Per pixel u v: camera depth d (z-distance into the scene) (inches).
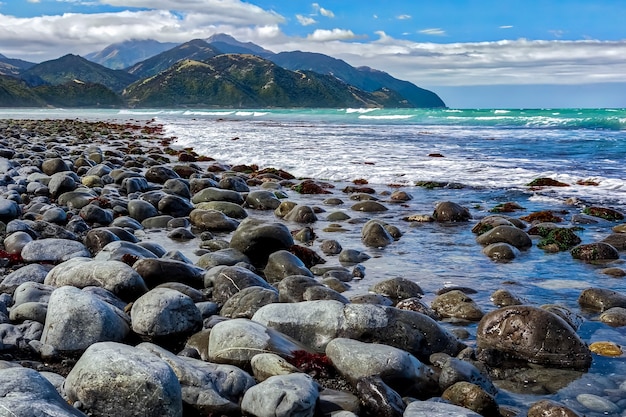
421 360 266.8
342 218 601.9
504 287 383.6
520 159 1082.7
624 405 229.3
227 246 458.3
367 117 2989.7
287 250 430.3
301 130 2023.9
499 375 258.5
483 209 661.9
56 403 171.9
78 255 400.5
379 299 338.3
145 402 192.1
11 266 388.2
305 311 278.7
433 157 1127.0
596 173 891.4
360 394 216.1
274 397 199.3
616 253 454.6
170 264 350.0
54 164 793.6
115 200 609.0
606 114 2273.6
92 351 205.2
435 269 427.8
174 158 1161.4
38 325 264.1
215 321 290.8
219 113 5113.2
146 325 269.0
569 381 251.3
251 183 829.8
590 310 339.6
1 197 564.7
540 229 535.5
